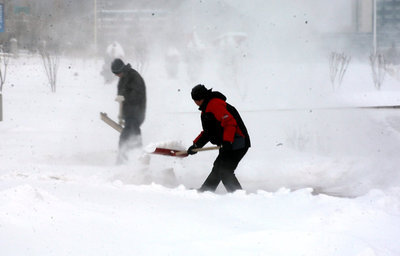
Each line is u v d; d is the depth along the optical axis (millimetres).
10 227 11430
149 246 10844
